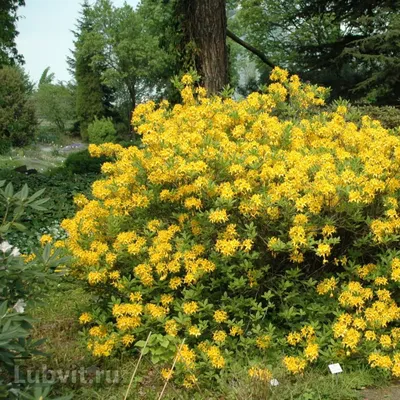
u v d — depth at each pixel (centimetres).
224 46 873
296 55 2195
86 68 4022
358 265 407
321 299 412
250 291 417
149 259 406
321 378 367
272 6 2809
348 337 371
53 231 754
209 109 480
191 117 474
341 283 429
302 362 372
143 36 4162
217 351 371
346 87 1978
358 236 423
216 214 378
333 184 394
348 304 392
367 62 1869
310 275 431
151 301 405
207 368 380
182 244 399
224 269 396
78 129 4184
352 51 1803
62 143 3512
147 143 440
